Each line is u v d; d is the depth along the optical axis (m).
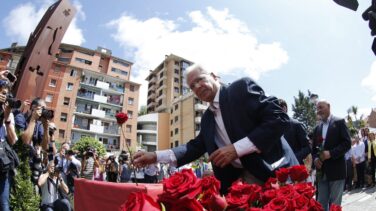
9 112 3.39
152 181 11.88
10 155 3.15
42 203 5.24
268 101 2.09
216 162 1.91
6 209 3.05
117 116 1.71
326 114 4.27
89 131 51.88
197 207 0.83
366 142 9.70
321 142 4.22
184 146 2.39
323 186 4.09
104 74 55.66
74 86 50.59
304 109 56.00
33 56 6.04
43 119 4.38
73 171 7.80
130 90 58.41
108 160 11.49
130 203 0.71
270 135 1.94
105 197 2.64
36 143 4.36
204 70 2.29
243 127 2.13
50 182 5.41
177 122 62.91
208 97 2.27
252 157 2.03
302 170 1.41
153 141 66.19
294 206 0.94
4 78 3.49
